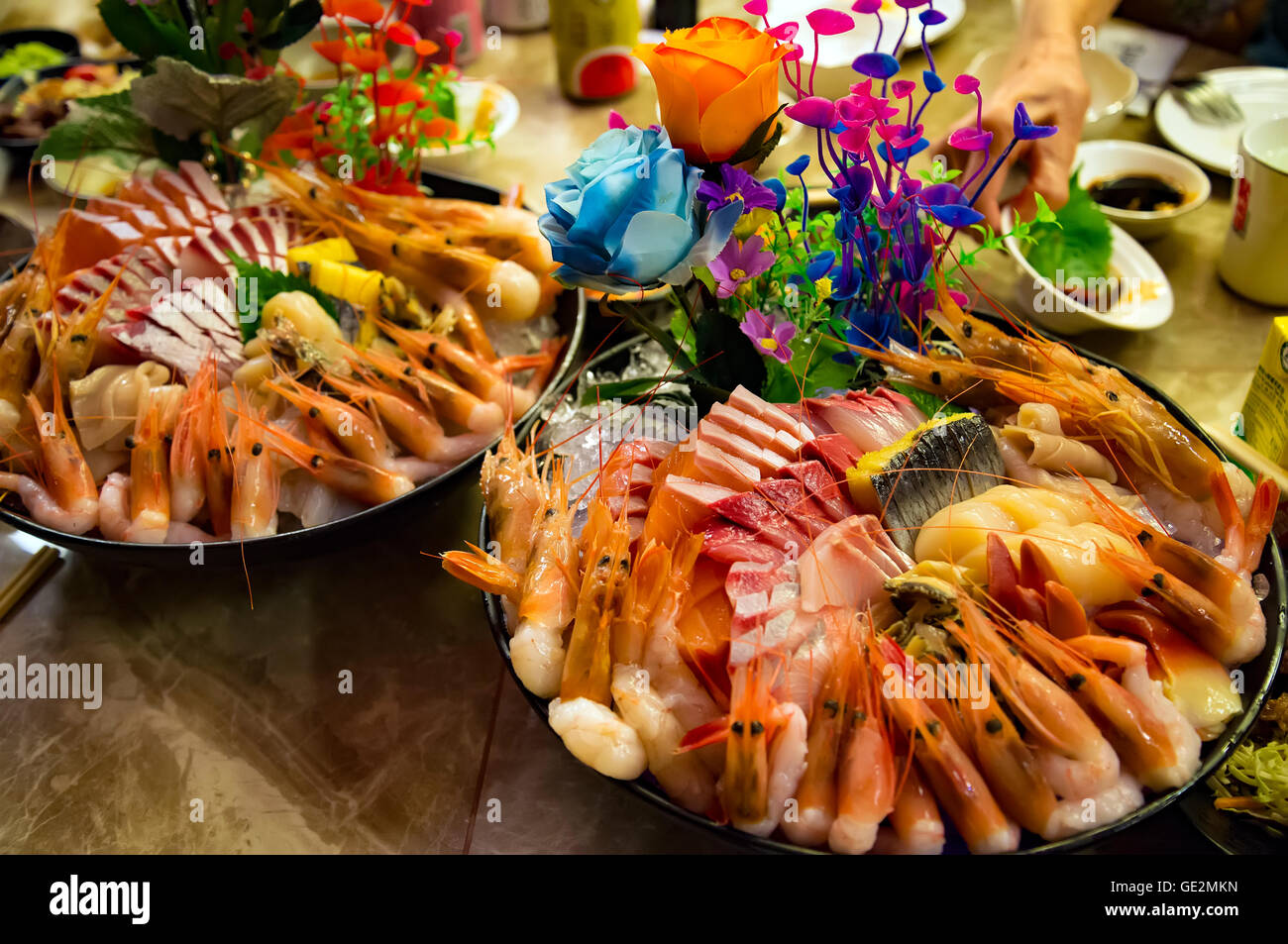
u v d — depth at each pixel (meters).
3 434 1.23
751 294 1.08
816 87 1.76
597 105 2.04
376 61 1.47
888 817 0.82
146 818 1.05
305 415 1.20
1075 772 0.79
